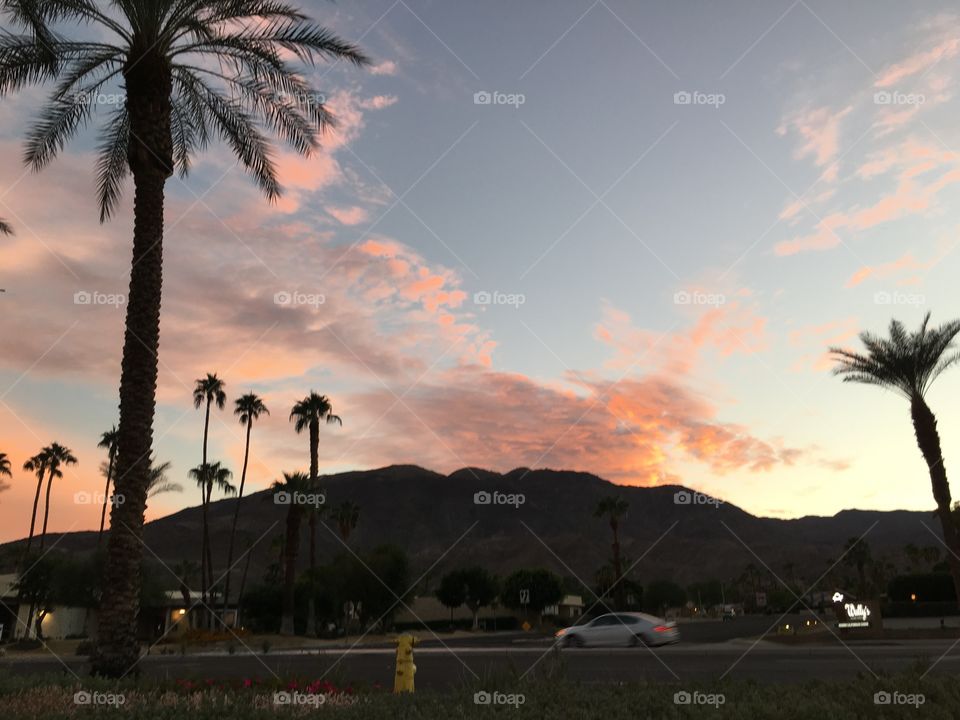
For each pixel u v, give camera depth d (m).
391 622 67.38
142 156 17.14
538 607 85.12
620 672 16.34
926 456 35.28
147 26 17.36
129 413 15.88
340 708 7.99
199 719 7.98
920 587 67.31
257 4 18.69
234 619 71.19
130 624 14.99
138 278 16.64
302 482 57.75
